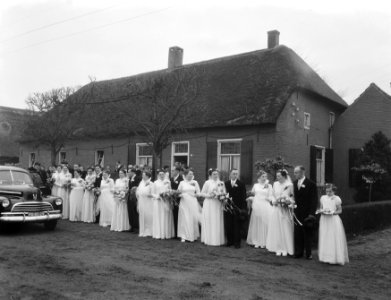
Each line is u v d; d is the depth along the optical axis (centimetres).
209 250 902
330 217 797
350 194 1928
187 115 1483
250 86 1789
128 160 2053
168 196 1051
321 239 803
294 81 1681
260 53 2036
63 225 1263
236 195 952
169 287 603
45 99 1747
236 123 1619
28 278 640
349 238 1089
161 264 750
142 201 1088
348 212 1125
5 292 567
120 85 2262
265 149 1581
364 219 1209
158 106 1373
